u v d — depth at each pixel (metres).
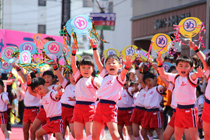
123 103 10.91
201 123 10.12
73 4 48.81
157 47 8.70
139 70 10.84
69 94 10.23
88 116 8.23
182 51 17.00
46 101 9.24
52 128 9.21
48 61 9.95
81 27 8.69
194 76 7.80
